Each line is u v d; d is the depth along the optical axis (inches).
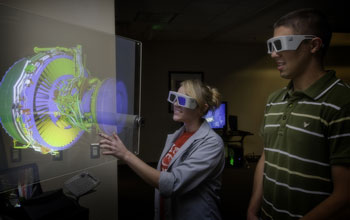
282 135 41.7
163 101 237.0
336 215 34.5
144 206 141.3
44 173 46.9
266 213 45.4
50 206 46.8
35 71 44.9
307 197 38.2
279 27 40.3
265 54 248.1
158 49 235.5
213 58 242.2
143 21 178.1
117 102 52.4
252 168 221.0
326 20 38.9
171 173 48.5
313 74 39.3
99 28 73.1
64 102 48.1
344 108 34.8
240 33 210.2
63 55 46.9
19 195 47.1
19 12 40.2
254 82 248.1
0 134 41.8
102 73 51.5
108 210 76.8
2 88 42.0
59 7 67.1
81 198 71.7
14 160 43.4
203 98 53.2
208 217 50.6
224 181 186.4
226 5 146.5
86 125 50.8
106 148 47.3
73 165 49.9
